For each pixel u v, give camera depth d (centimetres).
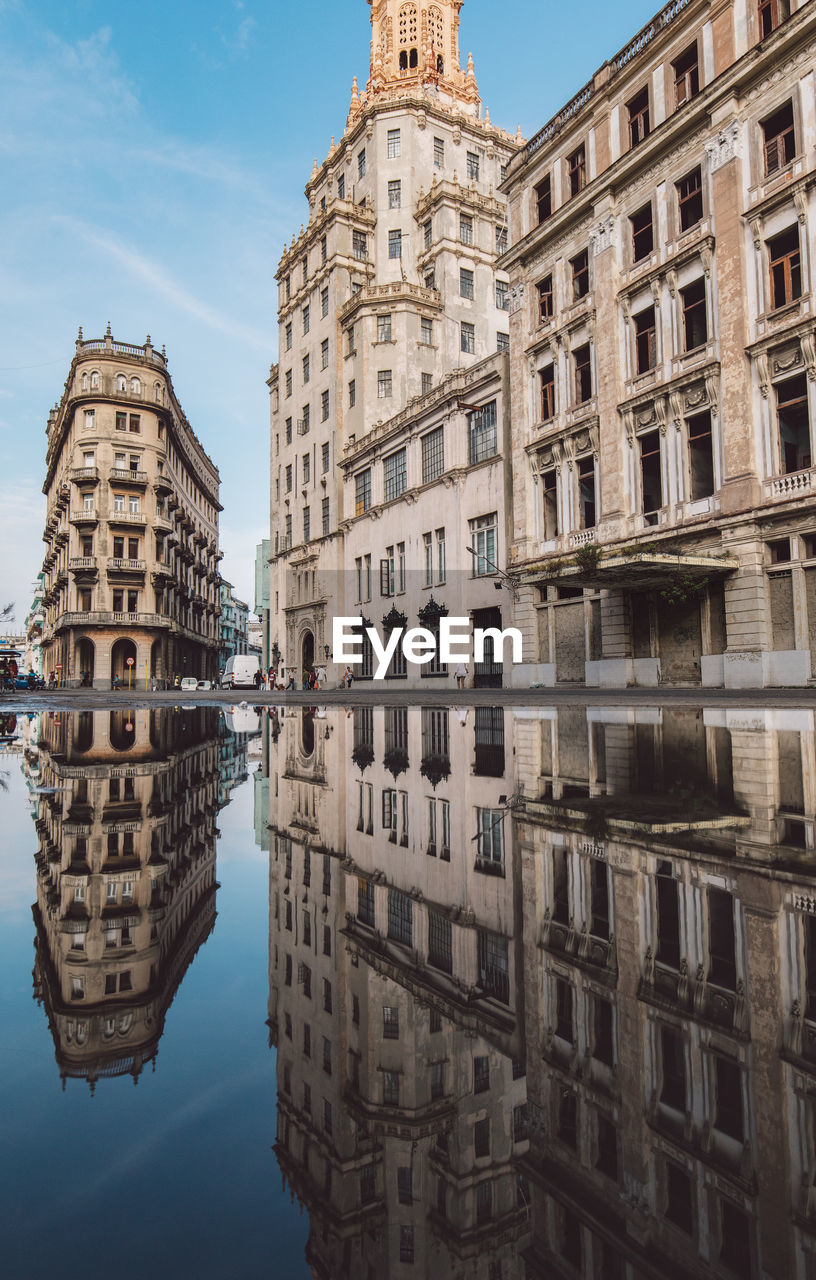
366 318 4588
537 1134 126
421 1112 129
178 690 5994
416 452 3931
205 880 291
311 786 586
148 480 5959
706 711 1309
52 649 7619
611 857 323
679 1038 158
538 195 3094
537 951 218
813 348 1977
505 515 3198
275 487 5903
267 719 1581
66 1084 123
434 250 4712
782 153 2109
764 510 2062
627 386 2578
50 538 7300
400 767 700
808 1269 94
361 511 4628
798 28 1992
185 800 502
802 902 250
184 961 193
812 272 1991
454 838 383
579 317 2756
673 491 2384
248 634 15512
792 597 2041
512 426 3125
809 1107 129
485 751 808
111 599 5847
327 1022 161
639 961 206
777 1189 111
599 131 2741
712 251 2264
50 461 8244
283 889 284
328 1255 85
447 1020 170
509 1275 92
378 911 258
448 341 4634
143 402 5975
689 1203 108
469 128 5066
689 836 358
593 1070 148
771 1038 156
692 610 2359
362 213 4919
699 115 2286
